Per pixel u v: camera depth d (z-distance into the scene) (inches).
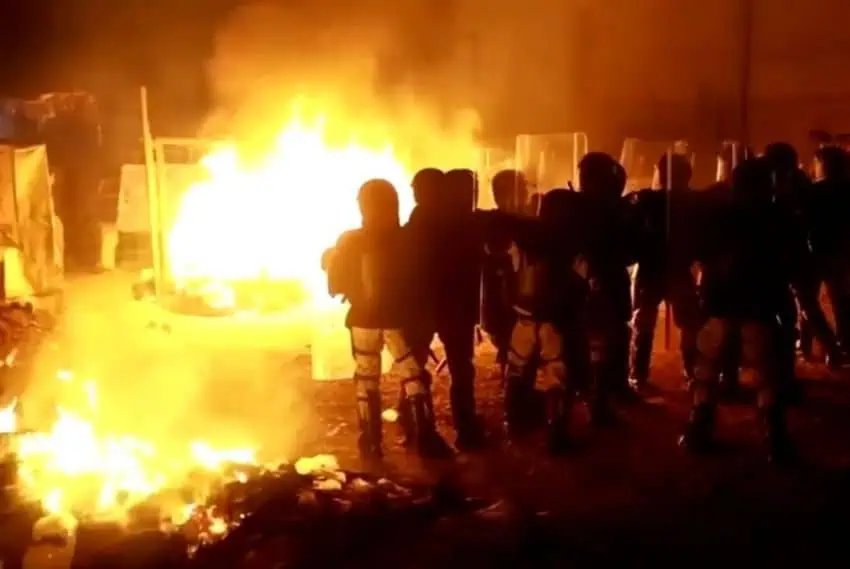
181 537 195.3
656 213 285.9
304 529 199.2
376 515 204.8
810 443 260.7
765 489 227.9
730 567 188.7
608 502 221.5
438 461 252.7
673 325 390.0
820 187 322.7
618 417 283.4
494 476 240.2
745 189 244.8
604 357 273.6
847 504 217.0
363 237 250.4
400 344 252.7
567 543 198.5
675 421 281.9
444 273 257.0
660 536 202.5
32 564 196.4
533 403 274.4
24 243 358.3
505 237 259.4
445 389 320.2
